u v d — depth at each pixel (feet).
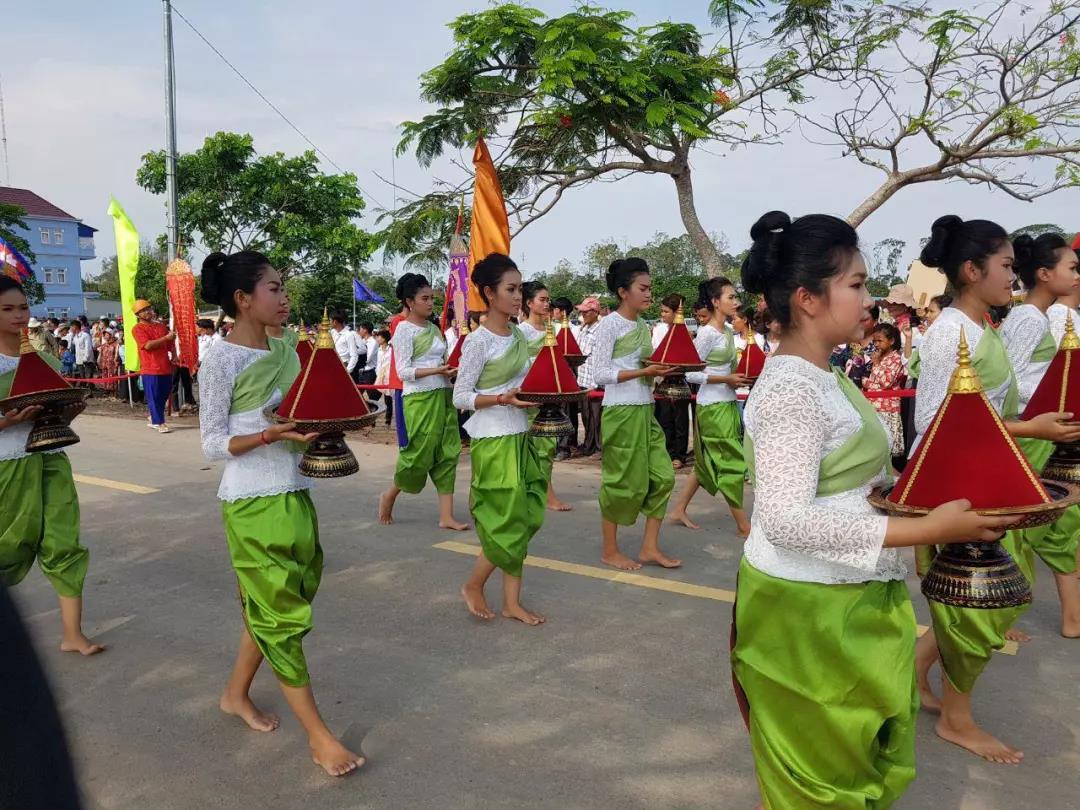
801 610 6.75
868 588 6.77
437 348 20.24
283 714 11.60
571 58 23.54
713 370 19.01
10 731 2.47
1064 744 10.51
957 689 10.32
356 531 20.53
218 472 27.61
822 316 6.66
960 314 10.89
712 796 9.56
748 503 22.86
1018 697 11.70
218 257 10.39
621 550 18.60
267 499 10.12
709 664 12.84
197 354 41.09
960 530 5.80
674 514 20.75
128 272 37.35
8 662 2.51
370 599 15.85
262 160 62.34
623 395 16.76
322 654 13.44
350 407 9.67
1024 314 13.07
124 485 25.66
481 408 14.21
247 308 10.34
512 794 9.62
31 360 12.34
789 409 6.38
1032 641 13.48
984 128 24.13
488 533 14.21
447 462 20.40
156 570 17.69
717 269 29.27
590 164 29.81
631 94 24.50
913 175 25.79
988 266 10.63
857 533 5.94
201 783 9.91
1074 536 13.08
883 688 6.64
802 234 6.61
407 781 9.91
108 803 9.52
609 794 9.61
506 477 14.11
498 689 12.14
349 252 62.39
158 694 12.15
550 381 14.01
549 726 11.09
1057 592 15.58
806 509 6.13
